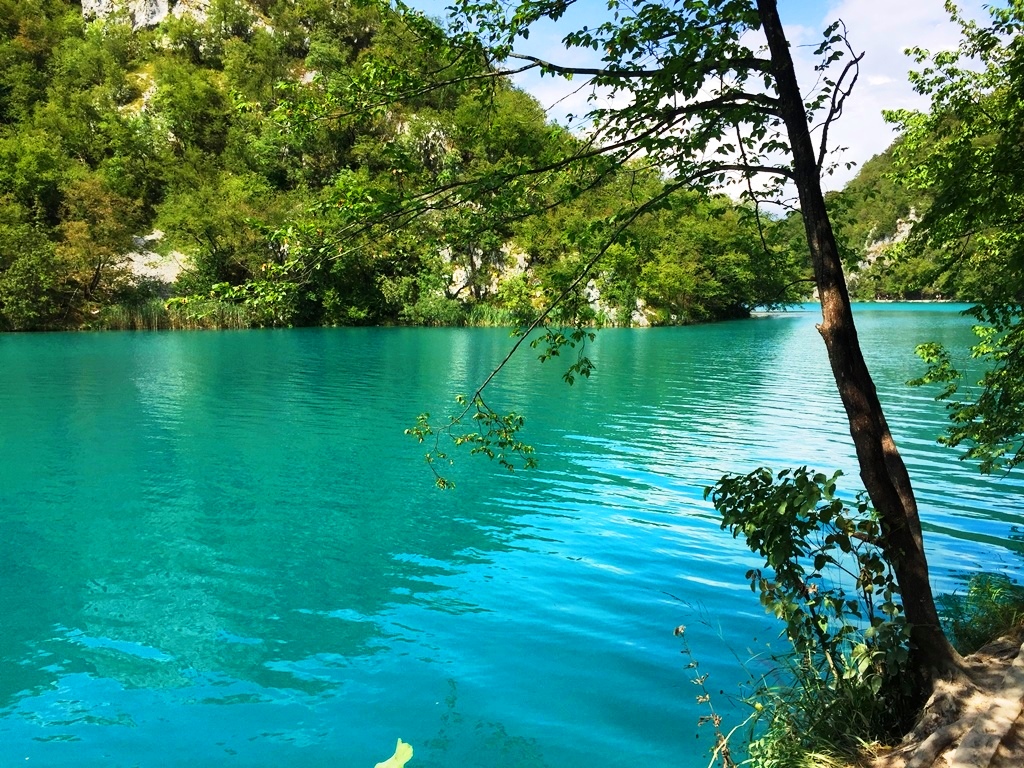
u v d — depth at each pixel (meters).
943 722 3.47
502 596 6.63
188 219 49.62
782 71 3.84
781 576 4.06
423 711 4.69
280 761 4.16
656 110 4.06
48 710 4.73
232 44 92.31
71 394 18.36
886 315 68.25
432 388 20.28
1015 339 6.23
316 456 12.23
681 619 6.13
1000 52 7.30
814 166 3.93
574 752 4.22
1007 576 6.91
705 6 3.80
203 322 44.94
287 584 6.93
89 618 6.16
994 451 6.77
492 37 4.18
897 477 3.90
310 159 59.19
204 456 12.16
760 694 4.46
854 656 3.87
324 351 31.45
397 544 8.08
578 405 17.77
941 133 7.96
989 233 6.64
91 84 86.69
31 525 8.63
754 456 12.52
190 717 4.64
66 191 50.03
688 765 4.09
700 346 37.12
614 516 9.12
